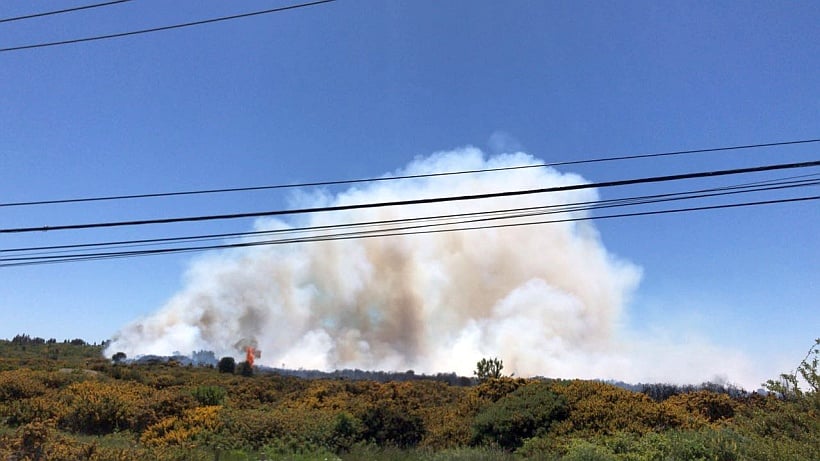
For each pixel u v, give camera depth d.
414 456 16.44
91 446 13.26
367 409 19.83
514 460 14.26
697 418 16.70
